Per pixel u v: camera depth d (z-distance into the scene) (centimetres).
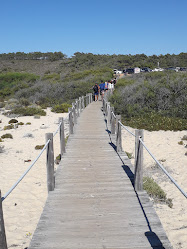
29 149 1300
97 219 473
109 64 7894
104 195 577
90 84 3375
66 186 632
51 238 415
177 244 512
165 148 1225
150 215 482
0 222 319
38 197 760
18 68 8375
